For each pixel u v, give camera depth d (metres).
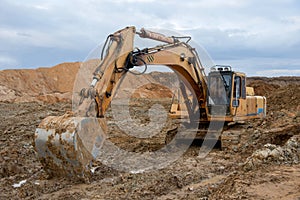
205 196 6.75
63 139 7.24
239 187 6.64
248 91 14.48
